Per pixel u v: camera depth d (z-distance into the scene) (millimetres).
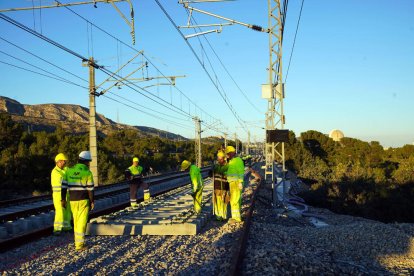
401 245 10570
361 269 8273
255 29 16672
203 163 79312
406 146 72500
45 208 13844
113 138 69625
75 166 8391
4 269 6918
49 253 7977
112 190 20594
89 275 6371
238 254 6852
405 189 28562
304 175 46250
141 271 6555
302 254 8297
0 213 12688
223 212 11781
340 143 83062
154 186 25375
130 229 9805
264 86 19828
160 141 76438
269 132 17141
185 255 7637
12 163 30156
